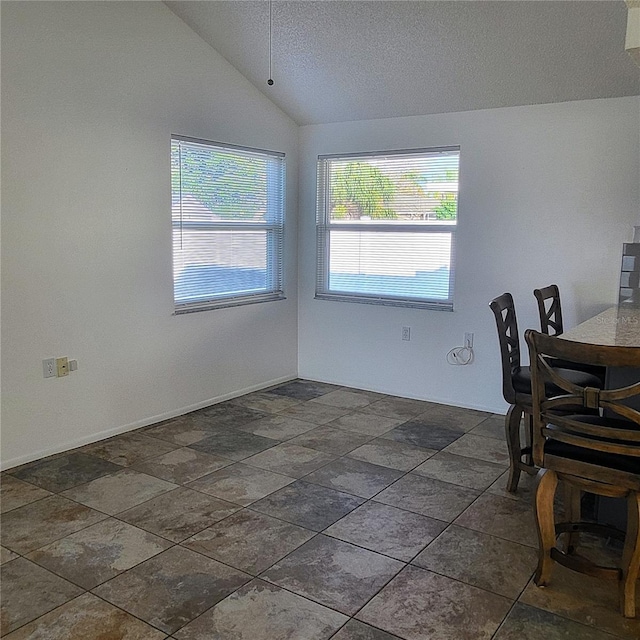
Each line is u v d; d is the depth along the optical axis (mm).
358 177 4922
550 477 2217
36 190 3320
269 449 3676
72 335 3588
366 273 4996
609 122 3820
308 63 4230
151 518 2795
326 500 3000
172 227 4152
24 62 3199
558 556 2234
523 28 3426
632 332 2748
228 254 4652
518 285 4277
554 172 4039
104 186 3668
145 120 3869
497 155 4230
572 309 4102
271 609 2143
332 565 2428
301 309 5363
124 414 3951
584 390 2012
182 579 2318
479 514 2869
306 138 5117
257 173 4824
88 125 3543
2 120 3129
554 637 2014
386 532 2695
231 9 3848
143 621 2070
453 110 4352
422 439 3885
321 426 4117
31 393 3412
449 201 4516
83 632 2014
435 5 3406
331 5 3617
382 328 4938
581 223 3998
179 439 3834
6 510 2854
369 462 3490
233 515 2834
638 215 3805
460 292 4520
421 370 4789
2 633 2004
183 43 4062
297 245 5289
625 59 3455
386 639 1996
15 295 3283
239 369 4832
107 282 3752
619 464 2047
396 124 4637
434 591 2262
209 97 4293
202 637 1994
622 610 2119
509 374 2996
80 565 2404
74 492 3053
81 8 3443
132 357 3961
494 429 4098
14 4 3129
